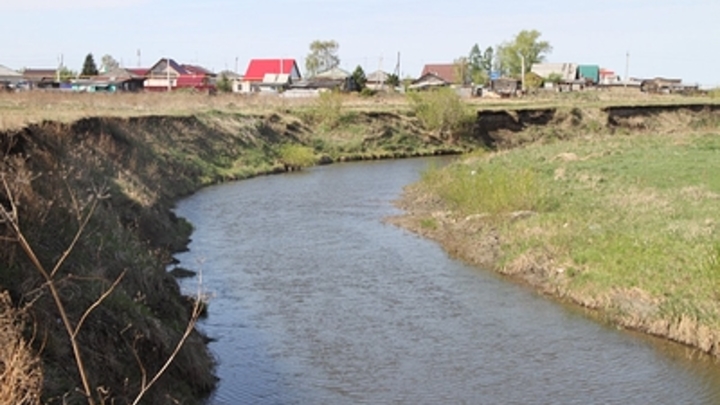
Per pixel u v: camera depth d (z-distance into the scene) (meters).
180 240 24.25
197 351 13.73
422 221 27.88
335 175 44.25
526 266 20.72
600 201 26.36
